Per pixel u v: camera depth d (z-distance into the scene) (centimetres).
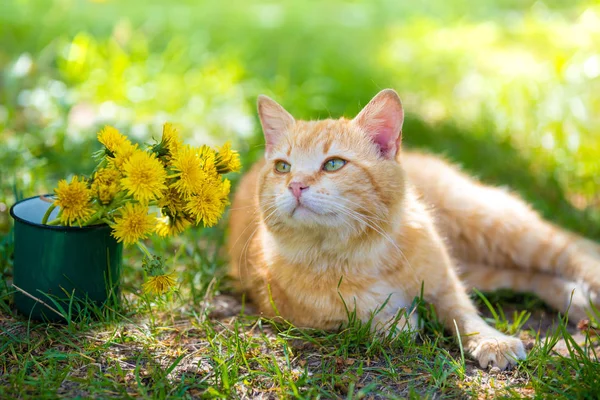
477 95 175
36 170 128
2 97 156
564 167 137
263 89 169
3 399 91
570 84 165
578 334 107
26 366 95
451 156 144
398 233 103
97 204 99
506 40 225
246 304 111
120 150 98
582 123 147
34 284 101
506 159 142
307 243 101
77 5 234
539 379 95
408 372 97
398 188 101
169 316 106
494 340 99
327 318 103
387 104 101
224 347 100
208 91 164
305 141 101
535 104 153
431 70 201
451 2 281
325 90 172
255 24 239
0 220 120
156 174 97
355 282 102
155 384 94
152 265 99
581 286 112
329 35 237
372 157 101
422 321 103
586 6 249
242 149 142
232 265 116
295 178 99
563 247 114
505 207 116
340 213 98
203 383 95
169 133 100
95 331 101
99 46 176
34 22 210
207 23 231
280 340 100
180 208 100
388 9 280
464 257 119
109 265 102
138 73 167
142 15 234
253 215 111
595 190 133
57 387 93
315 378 95
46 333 100
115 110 150
